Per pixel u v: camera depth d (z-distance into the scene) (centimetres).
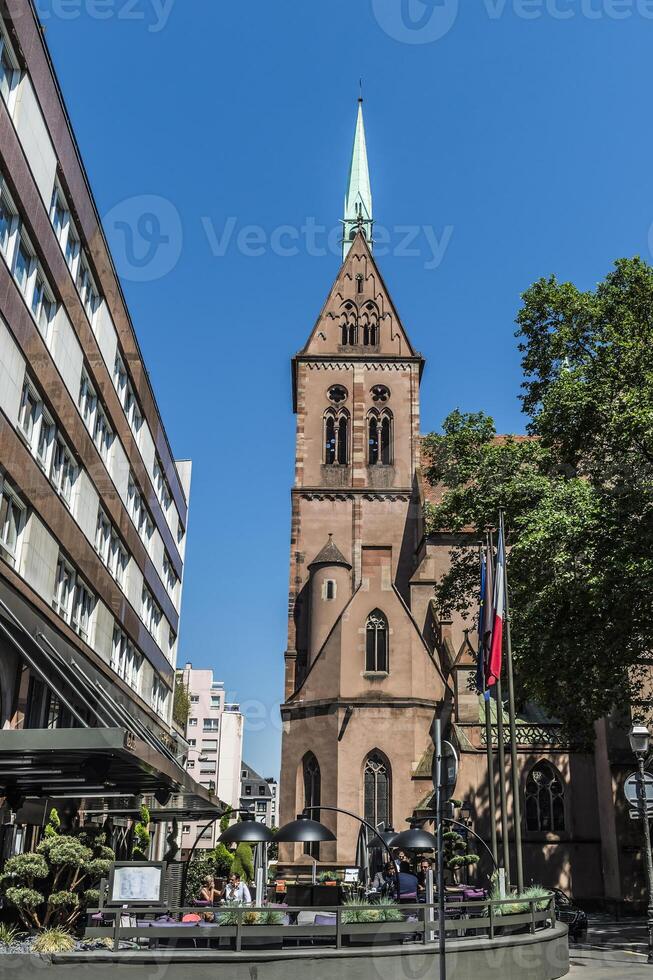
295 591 5684
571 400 2816
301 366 6262
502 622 2548
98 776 1733
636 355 2822
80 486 2917
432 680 4609
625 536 2581
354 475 5956
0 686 2152
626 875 3869
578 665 2727
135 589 4025
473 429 3431
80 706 2909
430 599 5100
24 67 2211
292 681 5412
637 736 2275
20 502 2333
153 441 4400
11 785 2150
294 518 5856
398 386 6228
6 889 1705
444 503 3381
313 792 4481
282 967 1411
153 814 3108
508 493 3047
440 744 1307
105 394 3234
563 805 4209
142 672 4309
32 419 2447
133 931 1410
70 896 1711
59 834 1986
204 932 1427
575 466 3114
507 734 4269
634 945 2459
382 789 4359
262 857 2269
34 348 2352
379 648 4631
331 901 1812
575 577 2567
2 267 2094
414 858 2723
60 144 2541
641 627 2641
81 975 1351
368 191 7556
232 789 14188
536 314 3194
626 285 3103
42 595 2489
